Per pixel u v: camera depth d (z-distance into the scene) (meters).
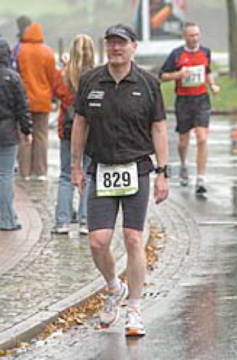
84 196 18.92
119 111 12.96
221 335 12.92
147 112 13.06
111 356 12.08
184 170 25.88
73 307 14.09
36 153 25.58
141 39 59.84
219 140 34.66
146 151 13.14
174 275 16.47
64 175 19.09
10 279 15.58
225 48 86.69
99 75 13.08
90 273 15.97
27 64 25.12
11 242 18.34
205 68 25.22
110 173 13.06
